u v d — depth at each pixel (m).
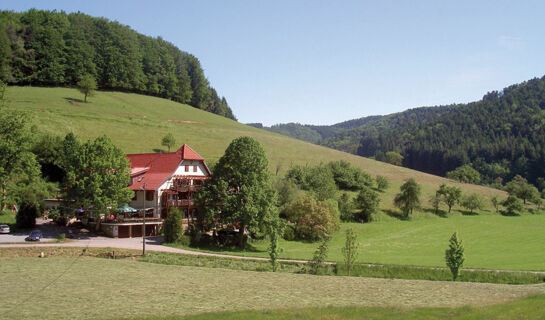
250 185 58.03
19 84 140.12
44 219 64.88
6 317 21.53
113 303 24.77
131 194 57.28
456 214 95.50
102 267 36.16
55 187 75.25
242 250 55.44
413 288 30.94
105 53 164.88
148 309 23.56
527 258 52.78
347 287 31.00
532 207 108.69
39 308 23.36
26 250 42.38
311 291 29.39
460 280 41.34
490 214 98.44
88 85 135.88
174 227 54.19
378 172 125.94
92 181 53.78
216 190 57.16
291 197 75.88
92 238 53.97
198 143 119.88
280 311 23.11
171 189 64.12
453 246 40.69
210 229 58.12
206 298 26.61
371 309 23.73
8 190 54.28
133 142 106.50
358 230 75.94
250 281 32.59
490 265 46.78
